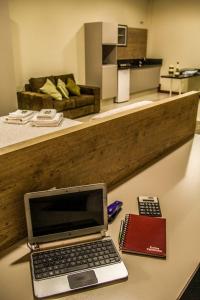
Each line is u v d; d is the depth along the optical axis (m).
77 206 0.94
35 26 5.10
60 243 0.92
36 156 0.95
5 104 4.05
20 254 0.91
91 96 5.34
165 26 7.62
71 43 5.86
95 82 6.23
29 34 5.04
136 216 1.07
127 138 1.40
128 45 7.30
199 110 5.16
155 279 0.81
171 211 1.15
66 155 1.07
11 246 0.95
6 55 3.89
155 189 1.33
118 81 6.58
